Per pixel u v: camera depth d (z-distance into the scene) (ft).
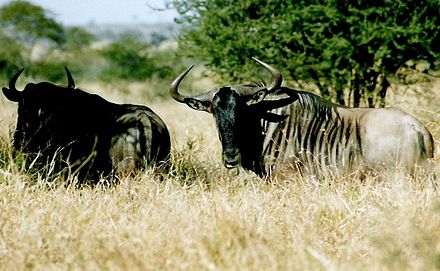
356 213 73.41
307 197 79.46
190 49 156.46
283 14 140.46
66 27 337.52
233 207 72.49
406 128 89.86
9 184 80.12
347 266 57.82
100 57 327.47
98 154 92.43
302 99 92.73
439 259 57.00
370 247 64.18
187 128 131.75
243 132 90.27
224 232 63.57
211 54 150.61
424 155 89.51
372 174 90.07
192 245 61.98
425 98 142.51
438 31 136.77
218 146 115.85
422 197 76.54
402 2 134.21
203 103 92.89
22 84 268.62
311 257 59.36
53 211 72.43
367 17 137.80
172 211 73.00
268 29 141.49
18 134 94.89
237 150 88.33
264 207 76.74
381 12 133.90
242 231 64.54
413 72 146.41
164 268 58.49
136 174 90.48
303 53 139.54
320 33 138.21
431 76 146.30
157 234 64.85
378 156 89.76
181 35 157.38
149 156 91.81
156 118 96.12
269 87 91.09
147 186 83.35
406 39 136.87
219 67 152.46
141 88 272.92
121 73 290.76
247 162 93.09
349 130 92.17
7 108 164.04
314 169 92.07
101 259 60.03
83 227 67.97
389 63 142.10
